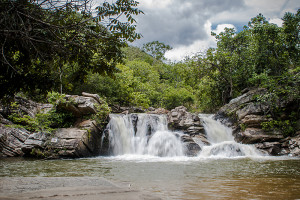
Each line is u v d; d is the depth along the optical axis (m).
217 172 7.03
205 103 26.42
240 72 21.30
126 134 15.09
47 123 13.25
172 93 31.50
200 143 13.82
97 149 13.30
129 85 26.69
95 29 4.52
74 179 4.18
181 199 3.75
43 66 4.85
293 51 19.08
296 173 6.74
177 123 15.91
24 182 3.67
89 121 13.48
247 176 6.25
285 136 14.50
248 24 21.95
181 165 8.77
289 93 15.35
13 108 13.65
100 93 21.92
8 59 4.33
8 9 3.40
